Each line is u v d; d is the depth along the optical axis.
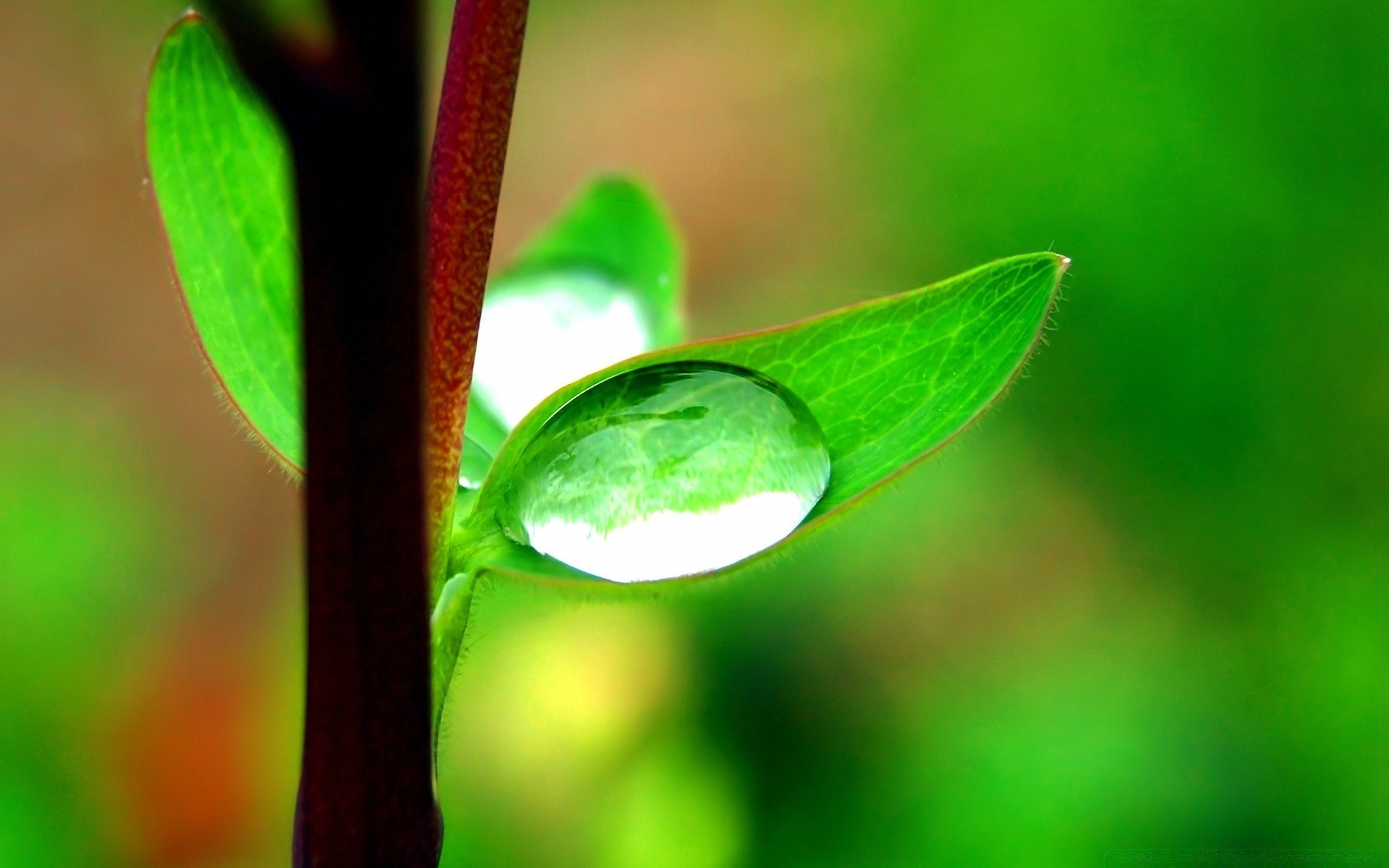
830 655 0.20
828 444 0.11
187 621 0.23
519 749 0.20
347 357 0.10
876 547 0.21
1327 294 0.21
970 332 0.11
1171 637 0.20
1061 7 0.23
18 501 0.23
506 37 0.11
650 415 0.12
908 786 0.19
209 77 0.11
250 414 0.11
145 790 0.20
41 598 0.22
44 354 0.27
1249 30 0.22
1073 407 0.22
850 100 0.27
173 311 0.28
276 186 0.11
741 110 0.29
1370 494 0.20
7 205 0.28
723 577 0.11
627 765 0.20
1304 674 0.19
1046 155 0.23
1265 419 0.21
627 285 0.13
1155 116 0.22
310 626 0.10
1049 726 0.19
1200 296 0.22
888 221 0.25
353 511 0.10
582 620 0.20
